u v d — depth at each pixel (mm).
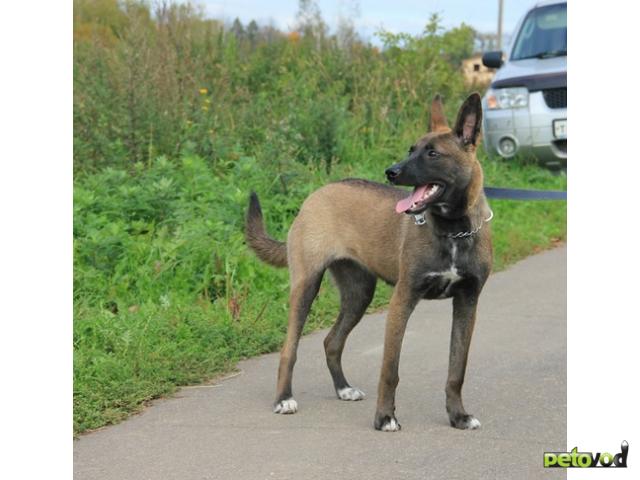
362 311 5062
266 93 9055
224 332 5496
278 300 5980
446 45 11570
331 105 8258
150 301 5711
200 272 6047
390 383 4648
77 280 5781
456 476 4281
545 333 5586
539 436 4551
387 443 4527
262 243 5234
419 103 10008
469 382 5031
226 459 4422
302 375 5219
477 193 4648
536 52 9328
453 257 4648
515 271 6746
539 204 8227
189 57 8391
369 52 10641
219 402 4910
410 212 4574
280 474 4312
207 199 6539
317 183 7180
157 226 6344
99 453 4480
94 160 6855
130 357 5168
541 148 8875
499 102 9039
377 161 8406
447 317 5922
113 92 7102
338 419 4754
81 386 4902
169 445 4531
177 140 7172
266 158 7188
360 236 4941
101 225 6176
